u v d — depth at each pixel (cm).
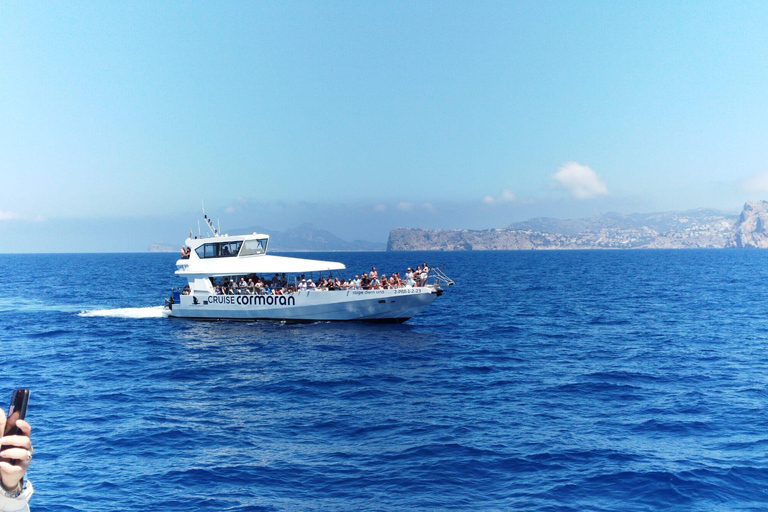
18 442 346
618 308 5950
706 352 3475
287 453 1794
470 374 2928
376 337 4059
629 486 1521
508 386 2662
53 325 4934
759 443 1839
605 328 4550
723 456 1727
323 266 4628
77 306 6581
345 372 2995
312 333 4203
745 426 2019
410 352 3541
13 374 3016
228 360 3338
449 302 6631
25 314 5784
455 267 17188
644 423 2067
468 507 1413
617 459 1708
